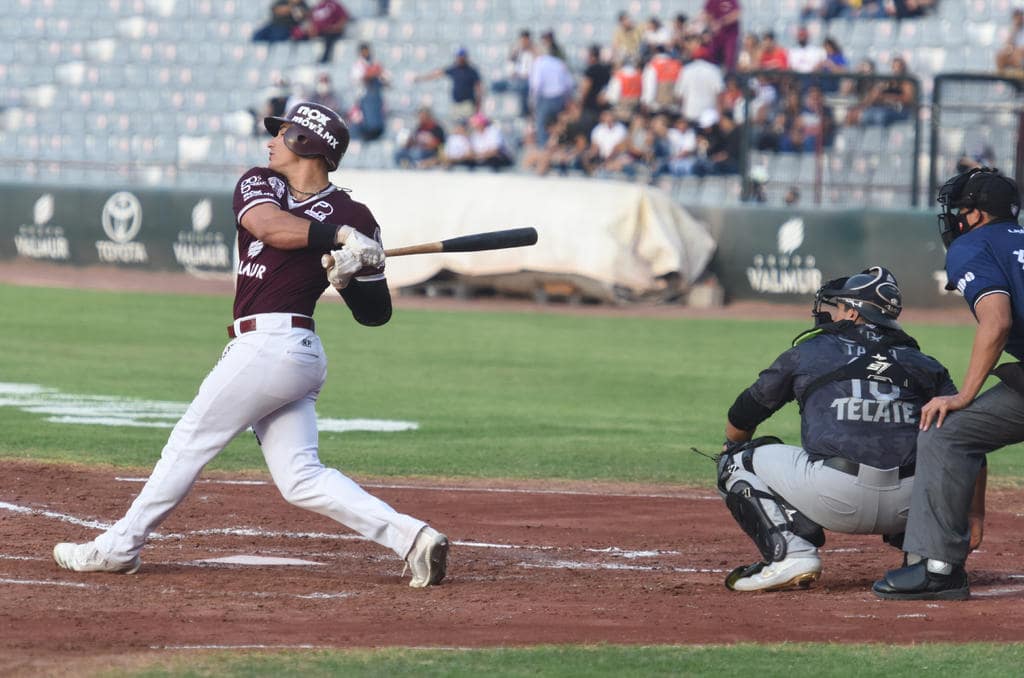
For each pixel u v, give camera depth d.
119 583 19.91
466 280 73.88
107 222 83.12
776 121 77.06
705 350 56.47
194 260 81.19
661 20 94.56
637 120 81.62
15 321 61.72
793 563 19.97
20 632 16.42
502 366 51.53
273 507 27.06
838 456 19.75
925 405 19.55
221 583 20.14
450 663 15.25
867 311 20.30
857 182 75.56
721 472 20.86
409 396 44.34
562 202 72.06
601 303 71.69
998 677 14.88
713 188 80.12
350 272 18.75
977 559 23.58
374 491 29.47
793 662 15.50
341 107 95.88
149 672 14.62
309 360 19.62
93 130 102.56
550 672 14.95
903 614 18.42
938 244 67.56
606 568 22.47
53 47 106.06
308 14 101.19
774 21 89.31
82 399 41.94
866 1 88.12
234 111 100.44
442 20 99.31
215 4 104.38
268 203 19.20
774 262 71.00
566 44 96.00
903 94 74.56
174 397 42.88
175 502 20.23
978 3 86.81
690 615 18.28
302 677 14.55
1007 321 18.50
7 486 28.20
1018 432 19.05
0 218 86.31
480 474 31.81
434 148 86.69
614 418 40.75
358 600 19.05
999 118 71.19
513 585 20.59
